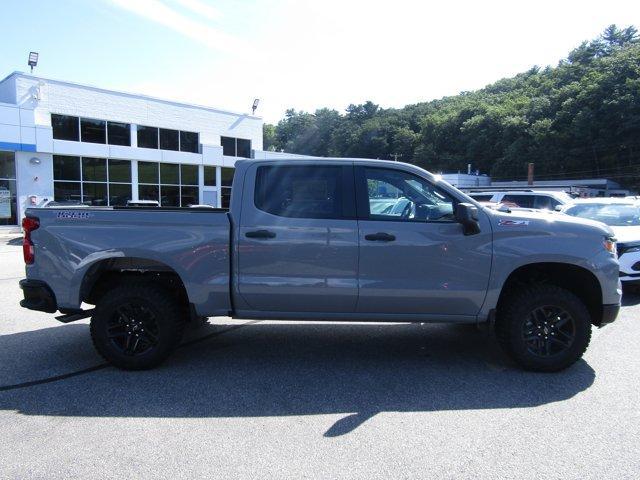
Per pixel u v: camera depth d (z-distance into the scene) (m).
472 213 4.31
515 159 102.12
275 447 3.29
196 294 4.67
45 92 23.00
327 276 4.57
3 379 4.52
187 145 29.58
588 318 4.57
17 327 6.34
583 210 10.43
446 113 134.12
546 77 129.62
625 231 8.53
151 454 3.20
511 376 4.61
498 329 4.76
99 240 4.66
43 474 2.96
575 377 4.56
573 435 3.45
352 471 3.00
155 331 4.74
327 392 4.25
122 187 26.00
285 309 4.71
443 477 2.93
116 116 25.73
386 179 4.72
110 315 4.68
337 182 4.69
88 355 5.22
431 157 122.81
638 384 4.38
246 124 32.91
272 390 4.29
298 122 158.00
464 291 4.55
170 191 28.53
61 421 3.67
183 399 4.09
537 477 2.93
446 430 3.54
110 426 3.60
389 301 4.59
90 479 2.91
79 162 24.00
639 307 7.34
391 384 4.43
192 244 4.62
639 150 83.75
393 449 3.27
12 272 10.57
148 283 4.81
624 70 88.75
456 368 4.84
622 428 3.55
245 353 5.32
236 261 4.62
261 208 4.66
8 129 20.95
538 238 4.54
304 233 4.56
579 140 90.88
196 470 3.01
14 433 3.48
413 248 4.52
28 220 4.76
